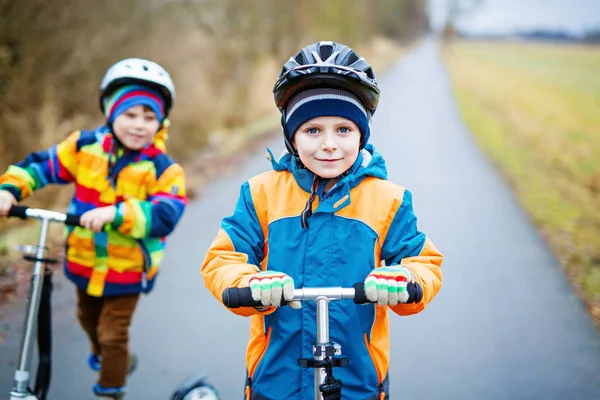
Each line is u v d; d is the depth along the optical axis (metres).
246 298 2.08
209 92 13.40
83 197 3.51
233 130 14.12
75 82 9.17
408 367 4.24
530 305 5.24
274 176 2.51
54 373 4.11
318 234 2.37
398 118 16.62
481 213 7.96
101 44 9.30
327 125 2.31
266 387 2.38
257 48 17.39
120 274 3.50
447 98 22.17
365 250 2.36
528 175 10.50
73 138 3.54
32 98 8.38
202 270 2.43
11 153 7.89
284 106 2.43
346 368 2.35
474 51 58.41
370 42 43.59
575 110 19.77
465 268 6.04
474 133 14.80
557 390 3.98
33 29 8.11
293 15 20.38
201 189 9.09
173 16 11.52
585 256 6.48
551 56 48.91
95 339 3.83
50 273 3.21
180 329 4.80
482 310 5.14
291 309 2.35
